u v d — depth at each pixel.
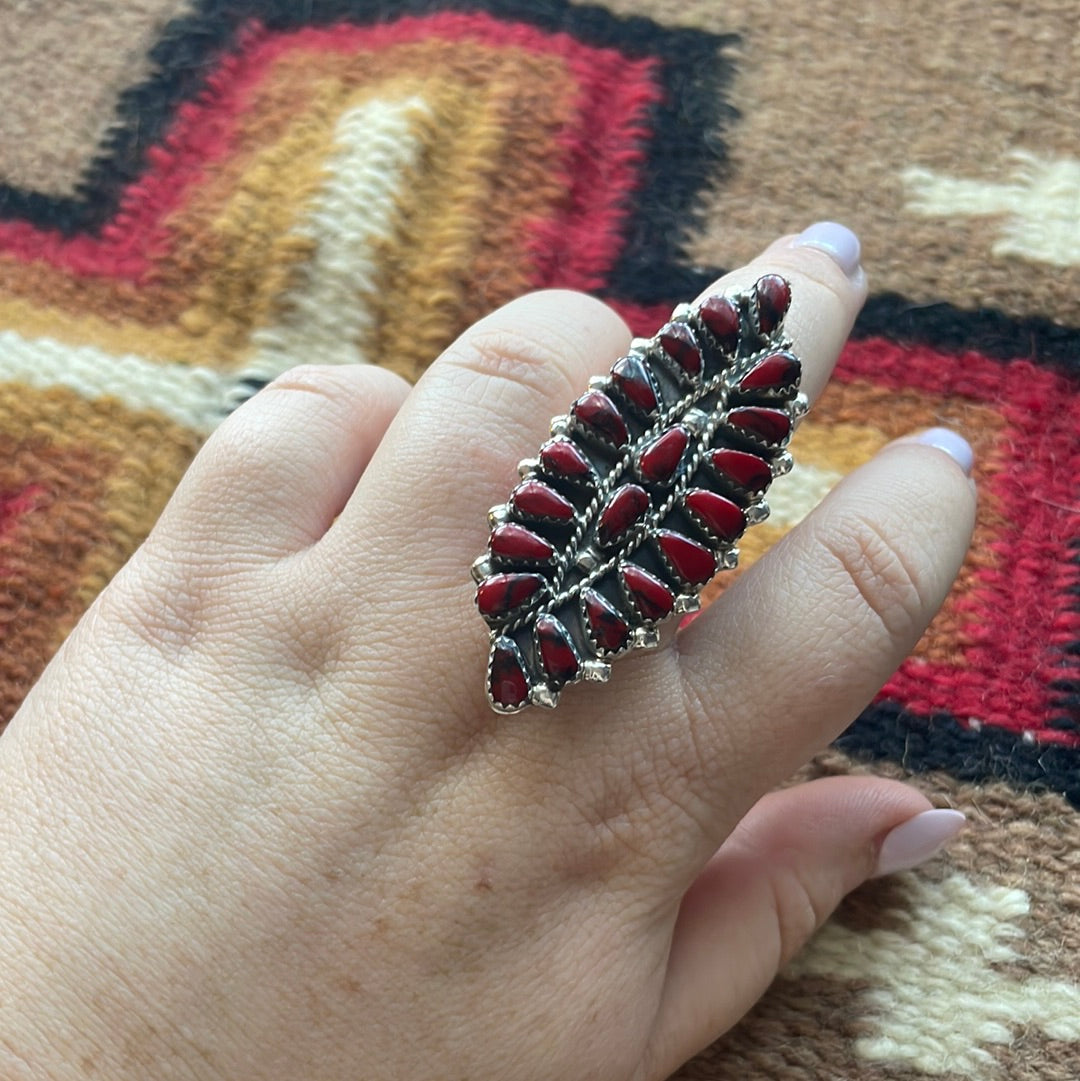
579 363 0.15
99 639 0.15
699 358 0.14
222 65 0.26
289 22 0.26
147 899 0.14
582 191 0.24
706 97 0.25
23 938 0.14
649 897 0.14
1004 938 0.18
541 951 0.14
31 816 0.14
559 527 0.13
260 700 0.14
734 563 0.13
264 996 0.13
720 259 0.23
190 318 0.23
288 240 0.23
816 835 0.17
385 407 0.16
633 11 0.26
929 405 0.21
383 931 0.14
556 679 0.13
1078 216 0.23
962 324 0.22
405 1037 0.14
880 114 0.24
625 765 0.14
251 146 0.24
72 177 0.24
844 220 0.23
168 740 0.14
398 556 0.14
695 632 0.14
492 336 0.15
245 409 0.16
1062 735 0.19
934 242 0.23
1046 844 0.18
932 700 0.19
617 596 0.13
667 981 0.15
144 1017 0.13
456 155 0.24
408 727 0.14
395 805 0.14
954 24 0.25
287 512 0.15
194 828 0.14
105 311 0.23
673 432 0.13
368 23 0.26
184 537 0.15
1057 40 0.24
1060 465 0.21
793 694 0.14
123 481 0.21
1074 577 0.20
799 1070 0.17
